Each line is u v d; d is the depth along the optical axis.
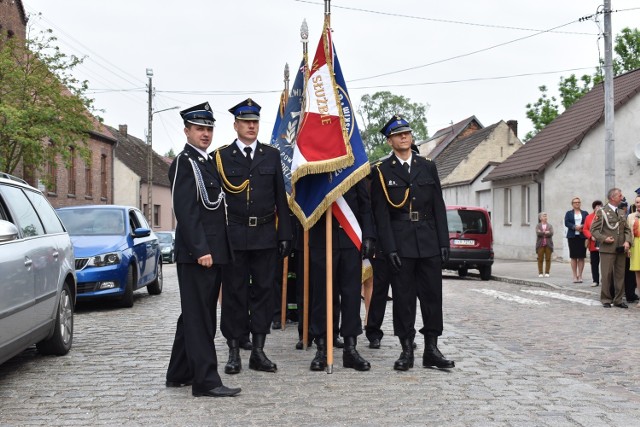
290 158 8.77
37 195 7.77
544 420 4.98
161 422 4.96
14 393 5.87
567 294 15.39
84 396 5.76
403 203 6.74
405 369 6.70
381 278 7.87
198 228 5.74
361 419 5.01
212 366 5.77
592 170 27.88
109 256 11.76
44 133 24.00
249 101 6.57
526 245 29.97
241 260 6.57
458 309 12.36
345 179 6.58
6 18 29.75
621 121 28.16
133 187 50.69
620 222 12.71
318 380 6.28
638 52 43.44
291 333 9.03
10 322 5.89
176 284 17.77
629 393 5.93
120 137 55.78
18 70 23.44
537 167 27.97
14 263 6.04
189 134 5.94
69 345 7.80
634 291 13.55
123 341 8.53
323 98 6.72
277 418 5.04
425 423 4.90
